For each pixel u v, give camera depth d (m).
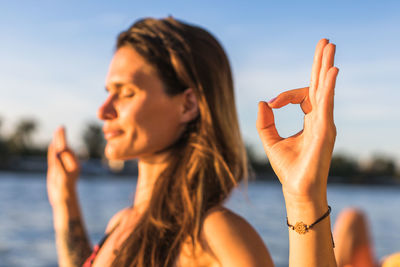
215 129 1.34
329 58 0.91
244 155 1.42
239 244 1.07
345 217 2.95
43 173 74.88
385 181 116.25
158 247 1.19
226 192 1.29
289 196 0.91
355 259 2.85
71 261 1.93
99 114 1.33
